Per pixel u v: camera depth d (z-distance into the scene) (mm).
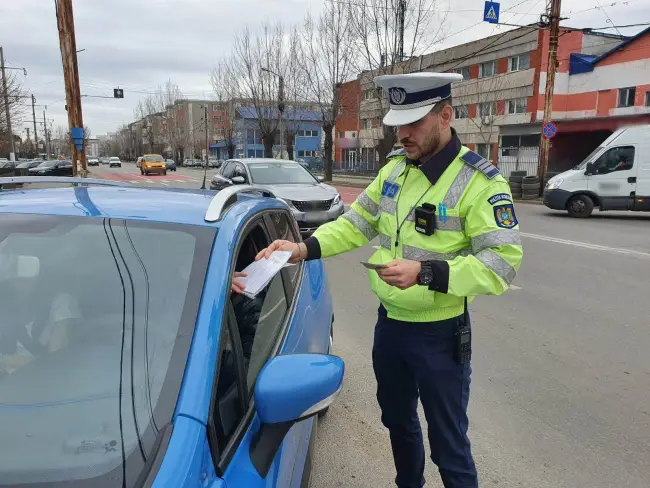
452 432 2078
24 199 2014
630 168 12461
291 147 35125
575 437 3111
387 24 25109
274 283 2305
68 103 12883
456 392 2039
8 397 1375
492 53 34531
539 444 3039
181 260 1655
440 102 1863
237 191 2127
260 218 2242
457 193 1884
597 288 6398
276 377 1459
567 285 6531
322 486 2666
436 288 1763
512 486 2676
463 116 37844
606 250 8781
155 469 1149
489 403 3504
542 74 30906
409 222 1972
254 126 49031
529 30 31500
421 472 2414
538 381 3834
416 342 2012
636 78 27266
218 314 1500
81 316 1549
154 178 38062
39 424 1295
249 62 34781
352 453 2957
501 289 1805
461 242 1914
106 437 1252
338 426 3234
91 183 2604
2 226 1790
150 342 1457
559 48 30344
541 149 18016
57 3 12367
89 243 1729
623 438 3102
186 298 1546
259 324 1915
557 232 10742
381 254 2088
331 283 6805
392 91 1898
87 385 1389
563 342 4602
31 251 1711
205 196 2252
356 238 2238
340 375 1547
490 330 4902
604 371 4008
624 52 27719
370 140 44938
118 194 2172
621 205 12641
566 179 13102
